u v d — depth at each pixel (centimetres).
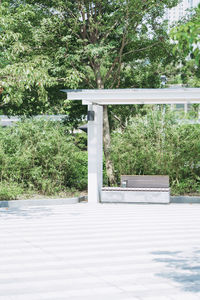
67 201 1270
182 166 1373
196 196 1334
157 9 1574
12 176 1355
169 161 1371
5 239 771
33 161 1366
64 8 1550
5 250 691
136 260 629
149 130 1394
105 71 1836
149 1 1508
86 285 513
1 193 1236
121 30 1481
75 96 1193
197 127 1376
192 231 848
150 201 1267
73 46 1570
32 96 1633
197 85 2150
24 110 1703
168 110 1412
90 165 1289
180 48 521
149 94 1154
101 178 1338
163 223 939
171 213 1087
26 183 1384
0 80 1152
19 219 984
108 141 1577
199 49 512
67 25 1586
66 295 478
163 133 1377
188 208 1180
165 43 1639
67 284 518
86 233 825
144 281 527
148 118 1409
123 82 1759
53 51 1609
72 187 1461
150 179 1305
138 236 798
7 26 1306
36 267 594
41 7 1616
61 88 1638
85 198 1371
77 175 1453
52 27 1516
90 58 1548
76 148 1449
